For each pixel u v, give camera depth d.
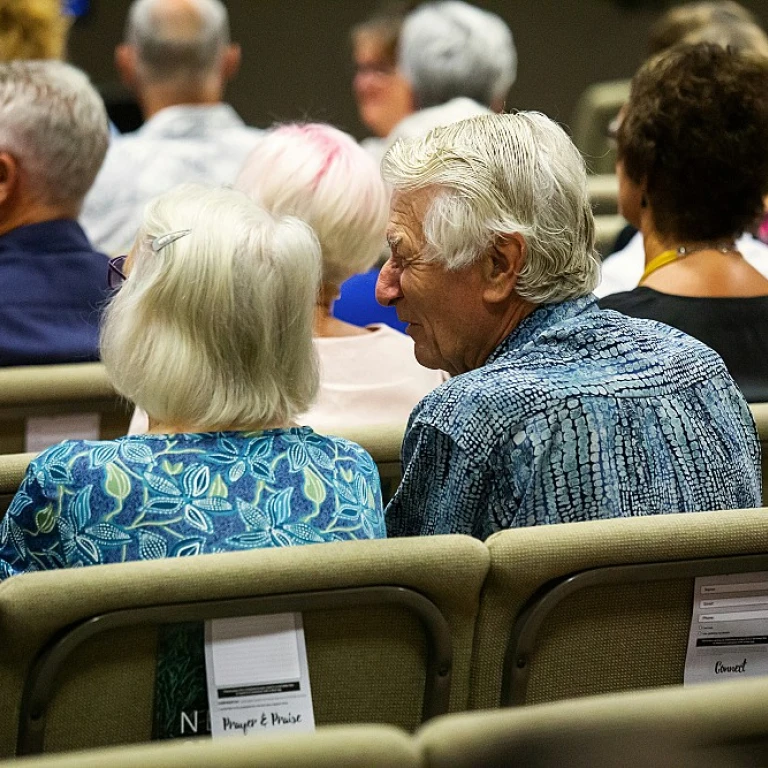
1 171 9.64
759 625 5.69
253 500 5.52
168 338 5.61
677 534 5.42
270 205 8.25
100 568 4.84
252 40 29.91
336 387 8.20
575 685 5.59
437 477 6.00
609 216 15.41
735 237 8.30
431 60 14.85
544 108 30.23
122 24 29.03
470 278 6.25
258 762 3.41
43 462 5.44
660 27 13.98
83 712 4.99
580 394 5.91
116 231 14.72
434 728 3.53
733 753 3.67
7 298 9.46
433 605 5.20
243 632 5.05
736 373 7.88
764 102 8.06
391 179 6.37
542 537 5.30
